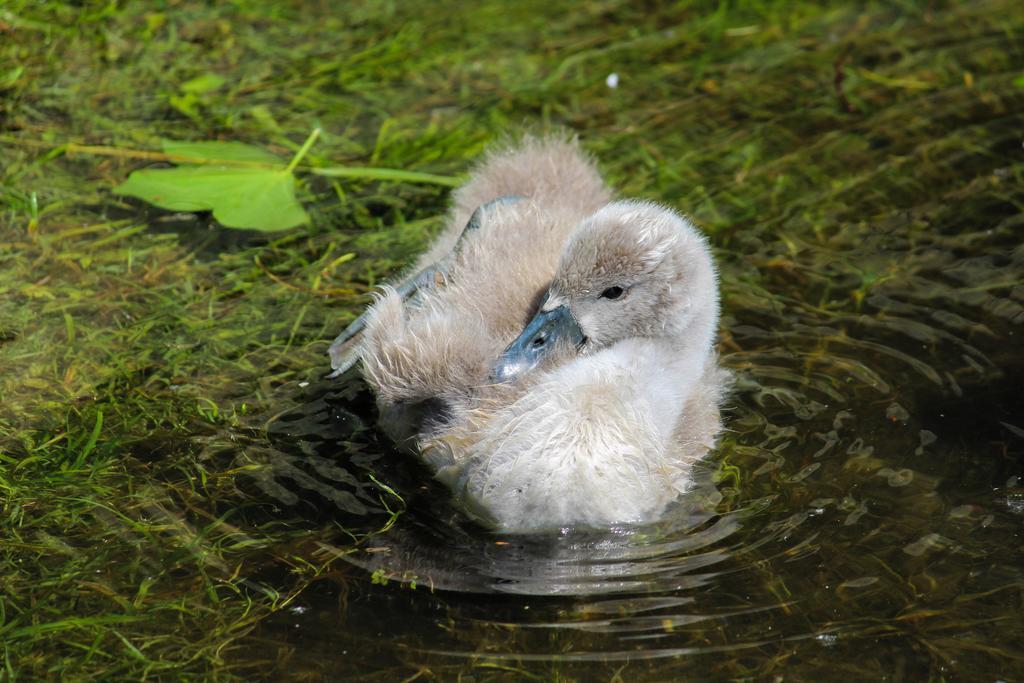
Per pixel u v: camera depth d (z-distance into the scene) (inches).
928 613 334.3
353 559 354.0
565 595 342.6
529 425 369.1
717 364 437.7
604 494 367.6
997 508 370.6
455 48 637.3
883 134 572.7
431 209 531.2
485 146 523.2
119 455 390.3
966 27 653.9
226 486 379.9
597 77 616.7
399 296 404.8
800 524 366.9
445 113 590.6
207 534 360.2
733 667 317.7
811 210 526.0
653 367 401.1
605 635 328.2
